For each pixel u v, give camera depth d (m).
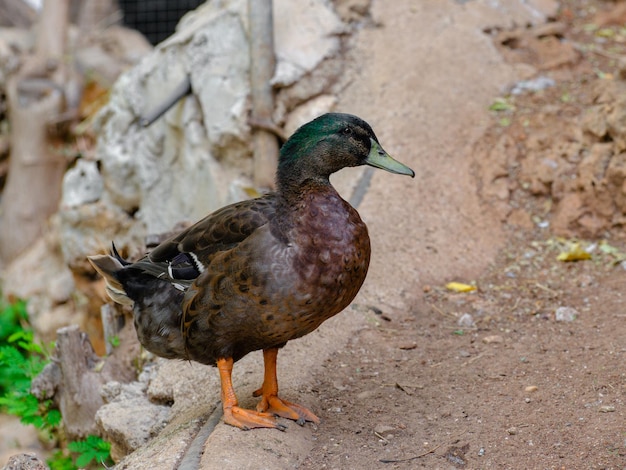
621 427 4.57
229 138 8.54
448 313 6.46
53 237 11.93
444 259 7.09
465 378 5.44
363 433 4.84
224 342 4.65
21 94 13.21
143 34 16.20
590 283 6.67
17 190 13.41
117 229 9.97
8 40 14.35
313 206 4.50
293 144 4.61
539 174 7.67
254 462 4.40
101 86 13.60
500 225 7.48
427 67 8.69
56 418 7.00
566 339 5.85
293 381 5.41
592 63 9.00
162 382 5.91
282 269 4.39
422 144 8.01
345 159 4.67
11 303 12.10
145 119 8.55
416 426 4.88
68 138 13.52
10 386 8.50
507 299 6.61
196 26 9.22
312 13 8.95
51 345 7.40
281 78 8.41
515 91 8.55
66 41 13.73
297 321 4.52
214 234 4.63
